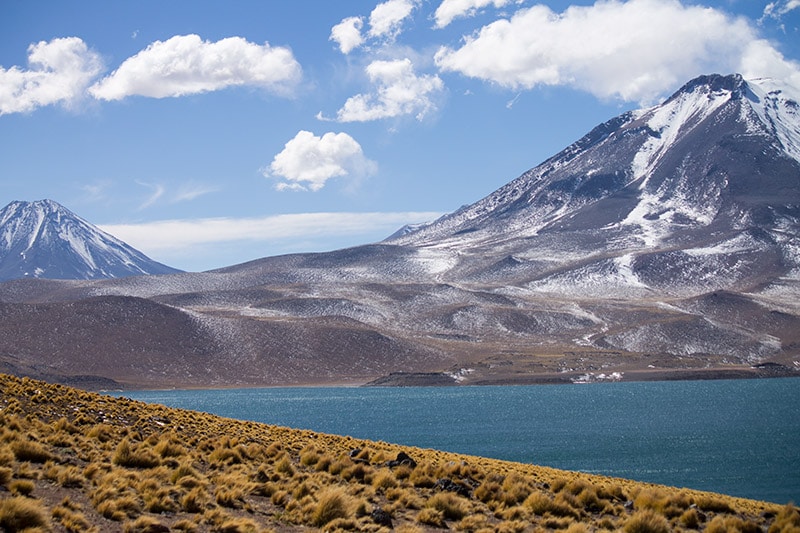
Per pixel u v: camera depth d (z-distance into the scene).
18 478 19.89
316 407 184.00
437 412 163.38
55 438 24.55
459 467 29.28
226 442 29.70
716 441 102.19
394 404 191.75
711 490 63.72
